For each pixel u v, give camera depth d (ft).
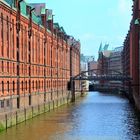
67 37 424.05
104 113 258.57
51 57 305.32
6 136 157.79
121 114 252.21
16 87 200.13
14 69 197.26
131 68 400.47
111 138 155.53
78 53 566.77
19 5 205.98
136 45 326.65
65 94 373.61
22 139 151.94
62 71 363.97
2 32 178.70
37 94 248.52
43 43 274.98
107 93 633.20
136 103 298.97
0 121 166.50
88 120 216.13
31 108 221.66
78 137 158.10
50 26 310.04
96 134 166.09
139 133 168.35
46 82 281.13
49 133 167.53
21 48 211.61
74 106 321.93
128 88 426.10
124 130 177.68
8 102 184.55
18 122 193.36
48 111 270.46
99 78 416.87
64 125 193.98
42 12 286.46
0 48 175.32
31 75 233.14
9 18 189.67
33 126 187.83
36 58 249.55
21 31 212.02
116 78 409.90
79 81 516.73
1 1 174.50
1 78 174.81
